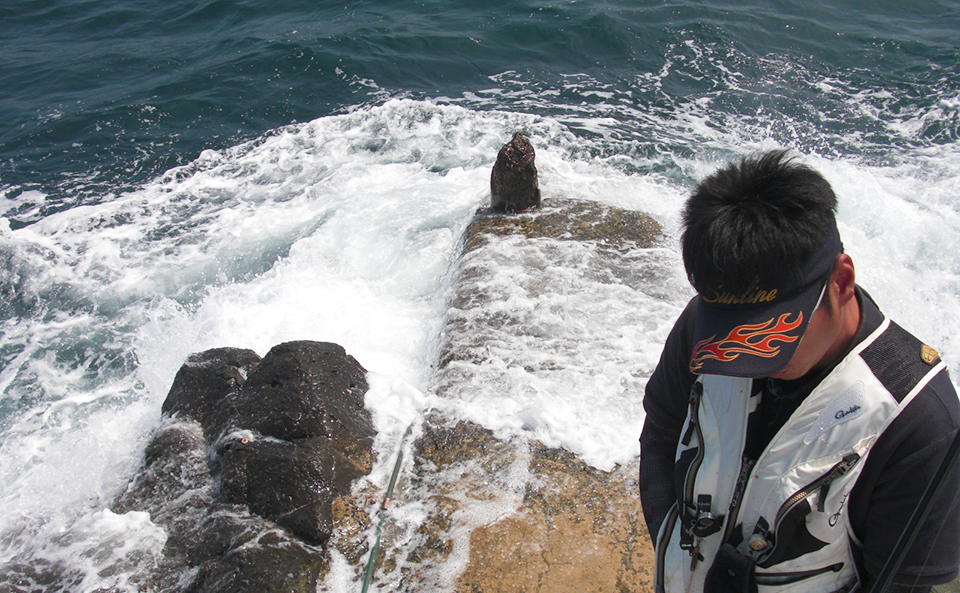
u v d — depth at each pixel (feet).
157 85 31.71
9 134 28.27
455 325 13.97
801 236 3.30
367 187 21.99
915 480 3.46
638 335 13.32
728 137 24.52
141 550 9.75
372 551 9.43
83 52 37.32
